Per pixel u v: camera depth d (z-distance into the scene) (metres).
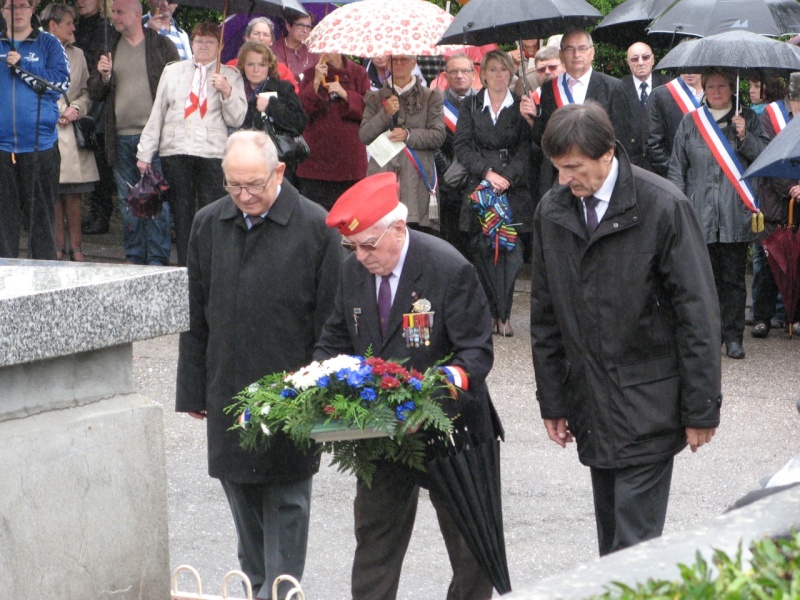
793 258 21.31
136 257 24.14
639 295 9.69
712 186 20.06
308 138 22.89
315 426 9.20
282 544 10.77
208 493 14.51
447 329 9.79
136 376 19.23
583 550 12.80
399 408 9.05
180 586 12.08
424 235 9.97
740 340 20.62
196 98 21.70
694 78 21.80
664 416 9.84
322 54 22.61
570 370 10.17
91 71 24.67
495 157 21.20
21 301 7.81
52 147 22.27
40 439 8.23
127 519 8.86
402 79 21.81
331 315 10.35
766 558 4.63
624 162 9.69
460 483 9.54
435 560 12.61
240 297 10.65
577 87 21.11
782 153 14.10
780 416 17.33
